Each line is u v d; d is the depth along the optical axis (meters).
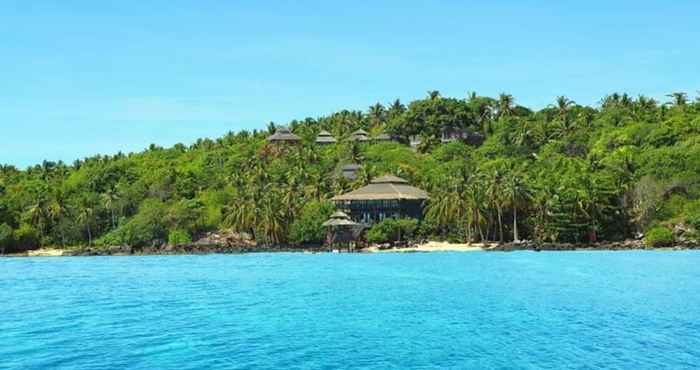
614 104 196.25
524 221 119.94
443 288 63.12
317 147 195.62
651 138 148.38
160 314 50.47
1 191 170.62
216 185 159.62
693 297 54.53
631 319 44.69
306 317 47.81
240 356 35.56
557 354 34.81
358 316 47.88
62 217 147.62
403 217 131.88
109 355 36.16
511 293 58.66
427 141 184.75
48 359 35.50
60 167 199.38
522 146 170.50
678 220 111.88
